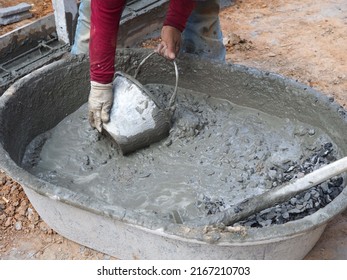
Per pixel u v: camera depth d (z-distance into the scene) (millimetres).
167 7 3764
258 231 1870
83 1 2760
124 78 2514
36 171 2518
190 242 1906
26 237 2406
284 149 2611
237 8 4195
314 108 2604
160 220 1922
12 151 2457
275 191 2033
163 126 2592
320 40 3832
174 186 2451
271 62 3586
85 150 2631
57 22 3301
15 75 3062
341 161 1962
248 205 2016
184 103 2875
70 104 2822
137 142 2555
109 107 2467
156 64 2912
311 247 2270
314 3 4285
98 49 2273
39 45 3299
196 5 2844
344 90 3338
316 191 2330
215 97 2914
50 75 2670
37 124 2684
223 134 2695
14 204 2518
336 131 2520
